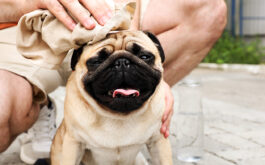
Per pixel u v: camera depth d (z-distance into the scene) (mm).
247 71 3520
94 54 652
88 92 681
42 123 1033
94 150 761
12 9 790
